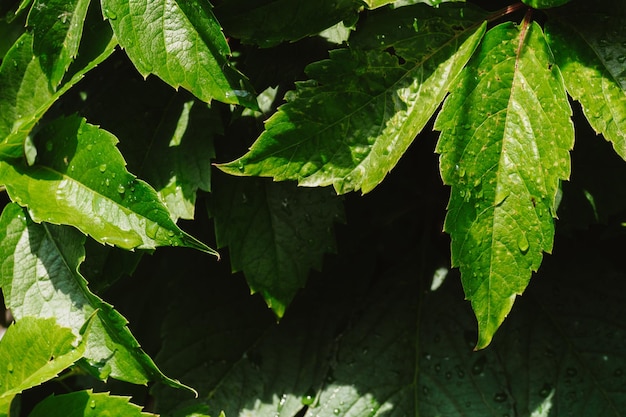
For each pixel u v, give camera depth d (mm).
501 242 554
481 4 605
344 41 589
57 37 581
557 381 627
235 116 615
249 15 586
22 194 578
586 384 625
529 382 629
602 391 623
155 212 567
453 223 554
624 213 625
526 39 563
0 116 597
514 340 637
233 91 565
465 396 631
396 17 579
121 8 566
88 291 581
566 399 625
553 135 554
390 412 632
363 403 635
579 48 568
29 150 639
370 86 572
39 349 574
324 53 612
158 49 564
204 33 565
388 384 637
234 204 622
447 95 563
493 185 555
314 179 567
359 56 574
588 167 617
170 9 566
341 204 619
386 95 571
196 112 621
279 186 622
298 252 618
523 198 553
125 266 607
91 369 582
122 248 590
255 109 567
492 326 552
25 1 584
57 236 592
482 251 554
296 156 566
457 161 556
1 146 582
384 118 570
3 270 588
